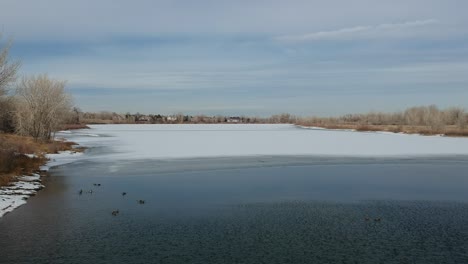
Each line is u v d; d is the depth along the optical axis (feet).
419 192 72.69
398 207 61.36
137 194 69.82
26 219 52.85
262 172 97.09
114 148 164.96
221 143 197.06
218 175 92.02
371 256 40.45
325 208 60.54
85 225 50.44
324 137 252.42
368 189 75.41
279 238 45.98
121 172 95.61
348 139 229.66
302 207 61.16
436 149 160.76
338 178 88.12
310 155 137.59
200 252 41.29
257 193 71.20
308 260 39.32
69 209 58.44
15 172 82.43
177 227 50.01
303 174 93.97
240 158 127.95
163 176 90.12
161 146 176.55
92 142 202.49
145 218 53.98
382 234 47.65
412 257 40.19
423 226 51.01
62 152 136.56
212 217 55.06
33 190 70.79
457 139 226.38
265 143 197.16
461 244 44.06
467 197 68.54
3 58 76.43
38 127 154.30
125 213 56.49
